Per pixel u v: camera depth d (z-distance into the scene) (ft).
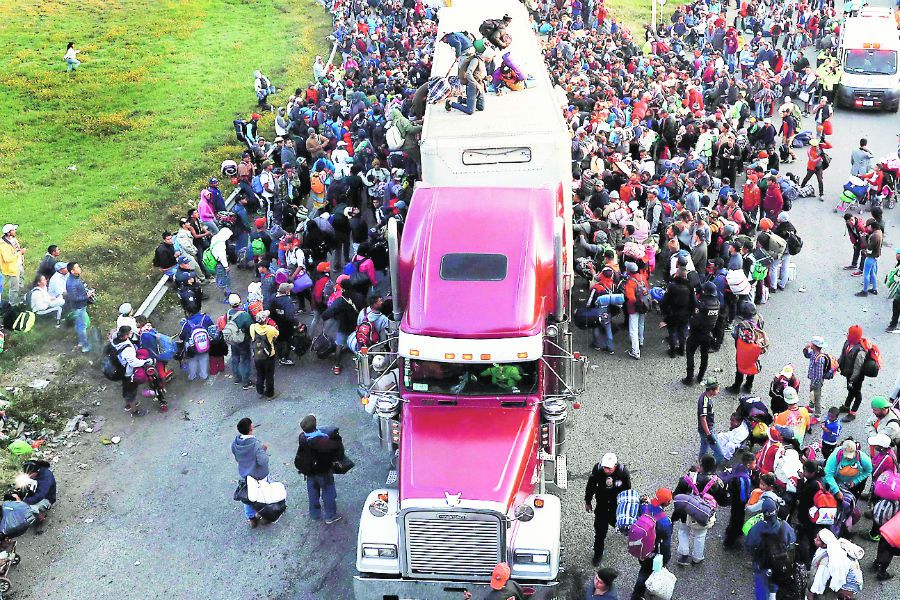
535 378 39.42
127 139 104.58
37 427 54.29
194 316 57.77
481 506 35.37
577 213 65.31
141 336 55.36
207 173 95.25
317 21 153.69
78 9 151.02
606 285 58.49
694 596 39.81
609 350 60.49
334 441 43.47
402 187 68.49
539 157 48.65
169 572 42.73
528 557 36.24
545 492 42.14
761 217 75.61
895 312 60.70
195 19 150.61
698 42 140.77
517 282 40.11
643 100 95.71
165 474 49.93
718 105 99.96
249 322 55.98
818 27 138.92
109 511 47.14
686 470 48.16
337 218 68.08
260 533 45.03
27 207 86.63
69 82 120.67
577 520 44.83
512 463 37.27
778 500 38.47
